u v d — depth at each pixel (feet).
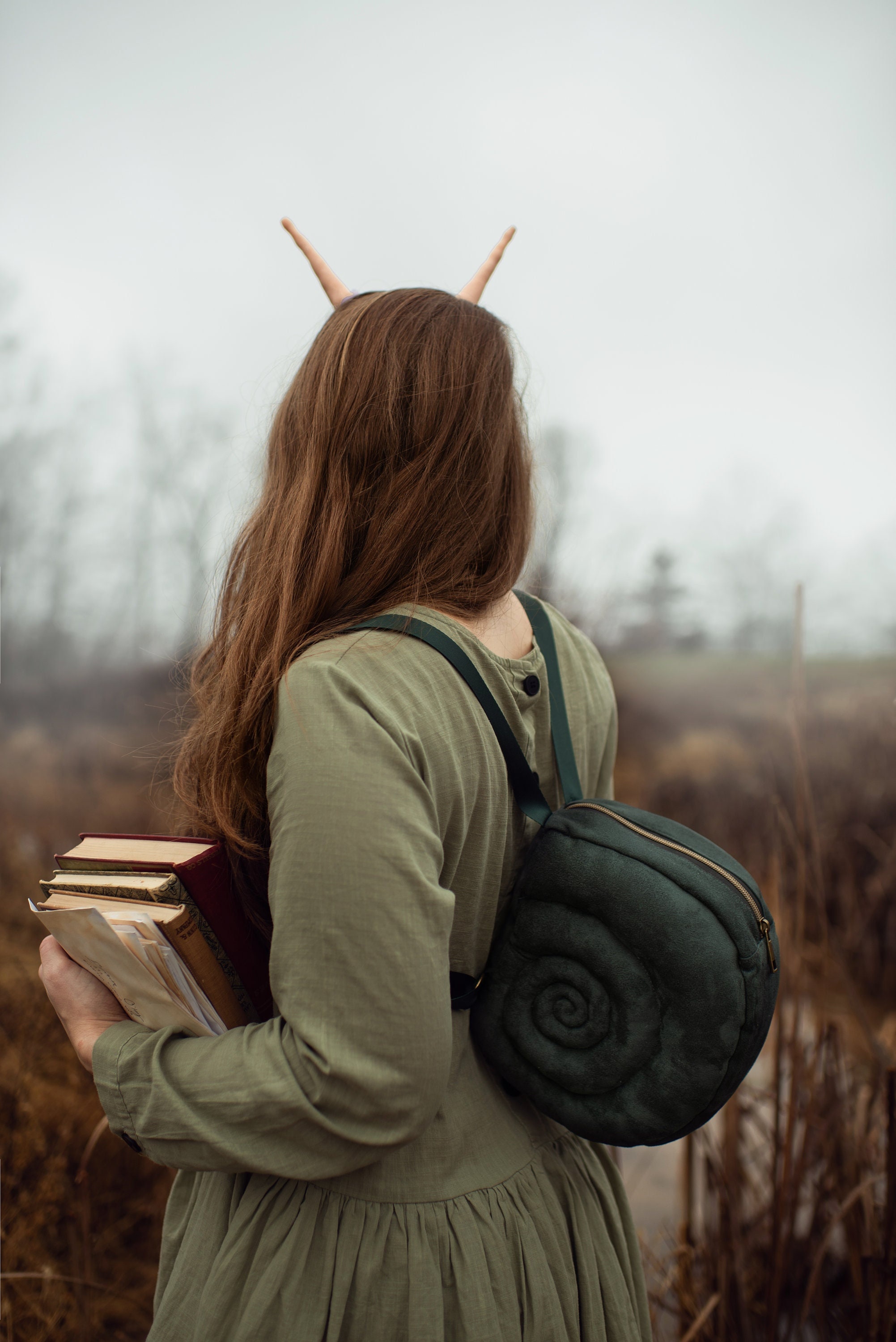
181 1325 2.03
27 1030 5.65
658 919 1.85
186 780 2.31
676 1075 1.84
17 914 8.88
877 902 8.20
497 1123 2.15
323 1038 1.67
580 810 2.13
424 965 1.69
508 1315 1.93
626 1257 2.38
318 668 1.85
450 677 1.95
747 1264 4.41
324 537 2.10
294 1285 1.91
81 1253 4.56
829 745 11.31
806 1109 4.06
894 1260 3.60
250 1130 1.78
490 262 2.75
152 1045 1.95
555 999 2.01
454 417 2.15
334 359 2.21
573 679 2.46
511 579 2.24
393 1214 1.95
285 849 1.74
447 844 1.93
